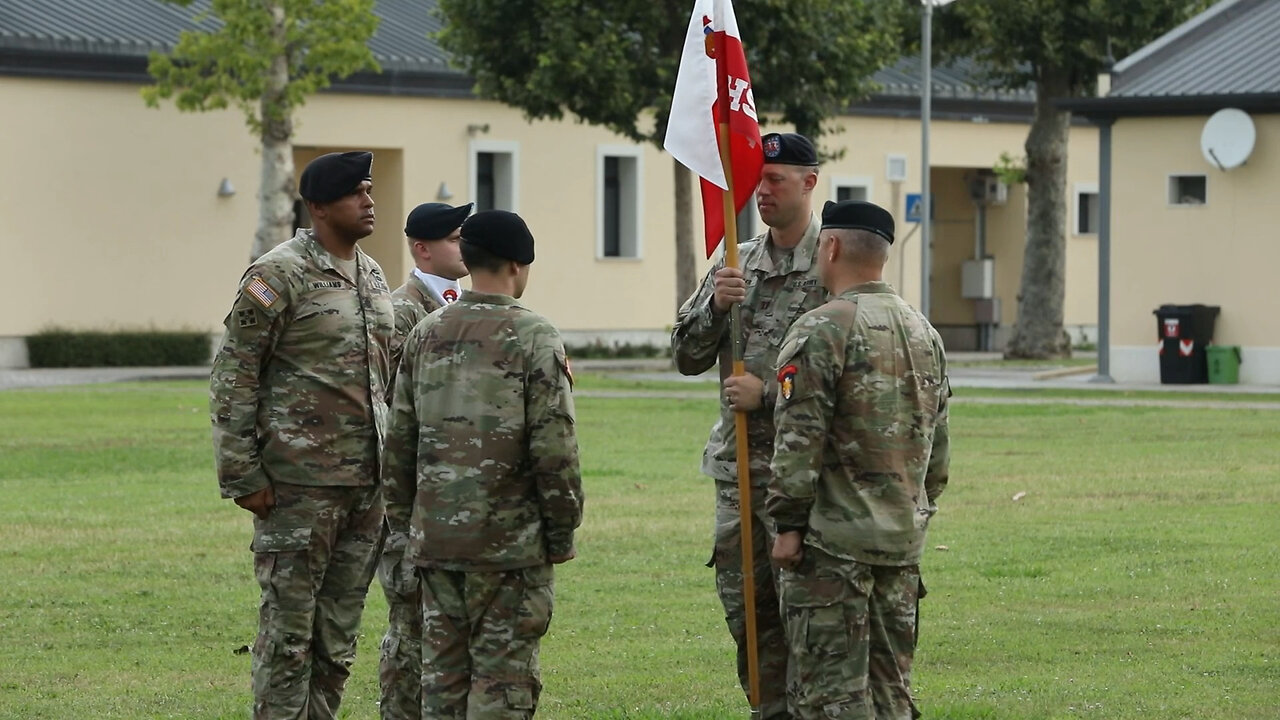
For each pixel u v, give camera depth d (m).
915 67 70.12
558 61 50.56
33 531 21.78
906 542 10.52
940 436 11.04
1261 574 18.52
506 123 65.56
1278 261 46.00
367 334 12.05
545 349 10.94
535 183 66.38
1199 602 17.06
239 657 15.06
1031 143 61.50
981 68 64.69
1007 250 76.94
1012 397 42.94
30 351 56.47
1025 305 62.84
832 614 10.45
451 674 11.05
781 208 11.83
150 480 27.05
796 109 53.28
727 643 15.49
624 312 68.56
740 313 11.96
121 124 58.22
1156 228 47.88
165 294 59.31
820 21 51.72
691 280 55.03
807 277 11.80
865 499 10.46
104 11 59.62
